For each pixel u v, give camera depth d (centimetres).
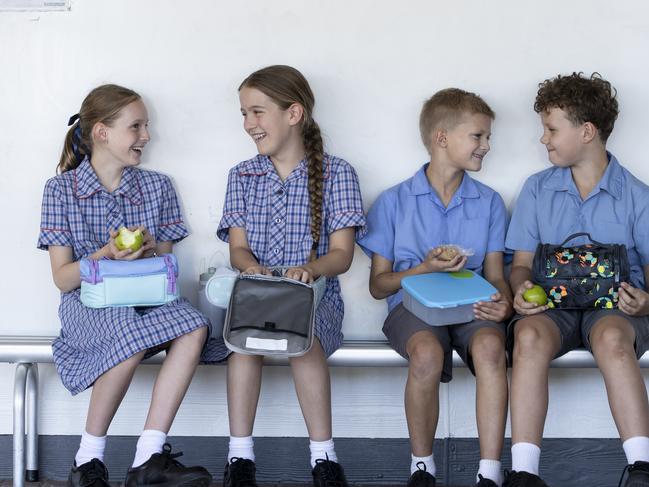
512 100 340
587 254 302
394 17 338
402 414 345
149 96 342
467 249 330
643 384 279
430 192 332
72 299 317
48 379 346
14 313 348
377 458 347
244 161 336
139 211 332
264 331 288
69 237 321
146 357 309
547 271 304
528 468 279
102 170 328
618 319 292
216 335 331
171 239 340
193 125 343
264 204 329
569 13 337
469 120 321
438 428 343
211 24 339
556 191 329
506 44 338
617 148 341
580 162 325
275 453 346
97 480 289
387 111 341
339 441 346
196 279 348
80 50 339
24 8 337
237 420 303
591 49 338
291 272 298
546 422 344
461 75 340
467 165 323
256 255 328
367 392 345
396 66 339
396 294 330
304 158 330
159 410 291
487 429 288
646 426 275
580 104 315
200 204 346
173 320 295
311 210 324
